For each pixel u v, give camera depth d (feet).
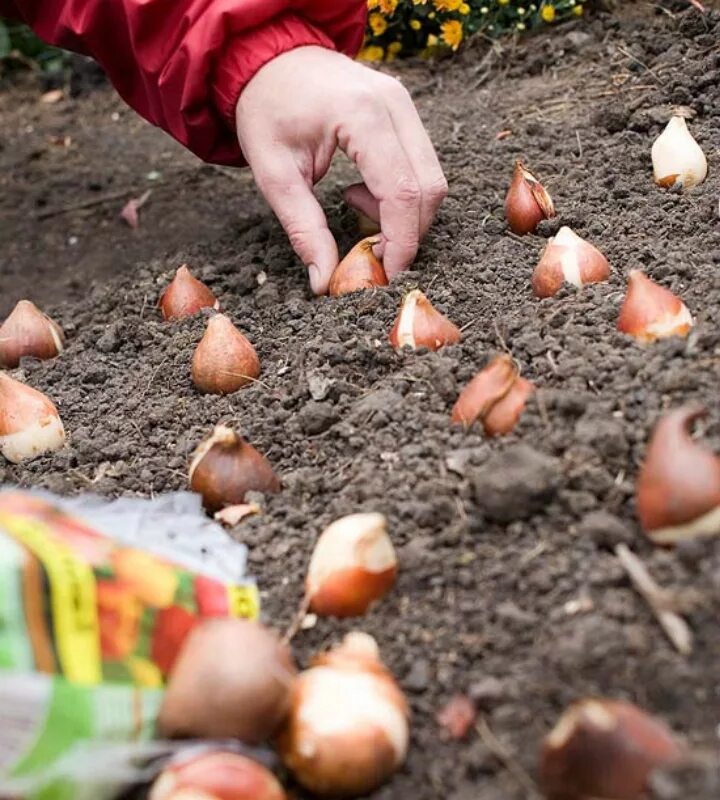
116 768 1.80
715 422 2.06
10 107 4.97
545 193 2.85
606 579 1.93
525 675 1.87
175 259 3.19
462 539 2.04
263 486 2.22
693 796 1.71
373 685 1.85
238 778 1.78
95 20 2.95
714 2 3.56
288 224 2.78
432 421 2.25
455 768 1.84
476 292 2.64
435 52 3.94
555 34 3.75
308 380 2.45
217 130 2.93
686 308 2.32
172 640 1.91
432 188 2.69
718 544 1.91
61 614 1.81
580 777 1.74
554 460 2.07
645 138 3.10
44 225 3.86
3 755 1.73
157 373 2.68
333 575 2.00
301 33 2.77
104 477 2.40
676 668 1.84
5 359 2.88
